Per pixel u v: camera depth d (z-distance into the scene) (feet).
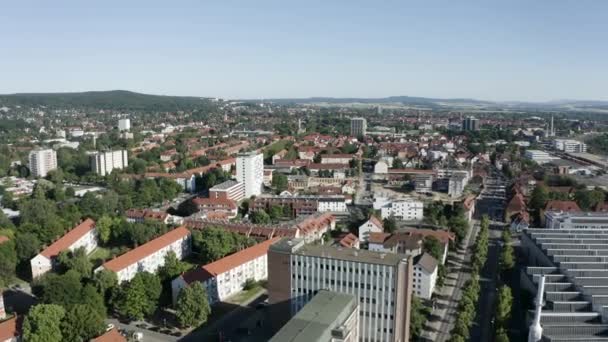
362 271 538.88
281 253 578.66
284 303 585.63
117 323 645.51
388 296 531.50
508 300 637.71
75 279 650.84
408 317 563.48
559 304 627.87
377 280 533.55
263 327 634.84
